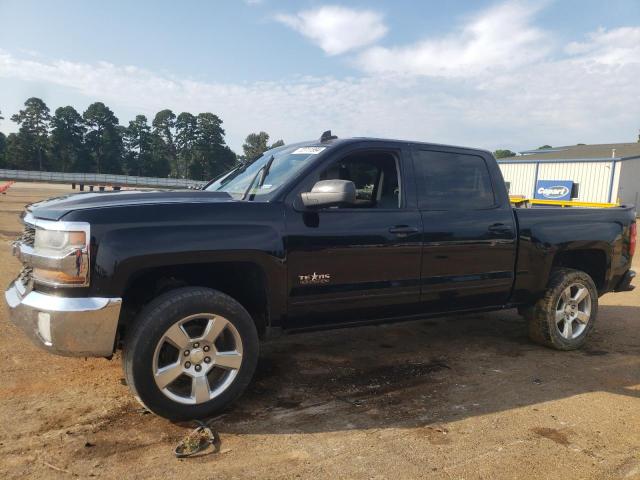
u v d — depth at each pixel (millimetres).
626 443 3254
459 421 3508
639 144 42719
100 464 2834
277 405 3691
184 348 3258
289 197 3686
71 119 100500
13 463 2812
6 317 5414
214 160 110562
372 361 4730
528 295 4945
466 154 4641
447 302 4441
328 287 3789
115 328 3092
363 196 4359
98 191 4207
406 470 2865
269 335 3725
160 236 3180
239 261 3439
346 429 3344
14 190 35688
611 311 7180
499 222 4637
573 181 34094
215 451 3012
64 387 3842
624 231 5547
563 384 4273
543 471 2896
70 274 2988
